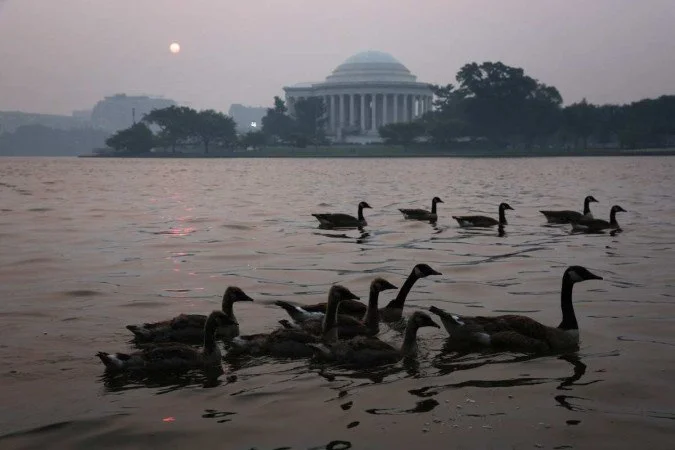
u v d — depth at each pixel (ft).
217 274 75.00
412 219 129.49
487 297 63.87
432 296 64.54
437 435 34.96
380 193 205.77
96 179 303.89
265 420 36.96
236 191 216.33
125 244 96.27
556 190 215.10
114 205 161.27
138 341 50.72
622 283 68.80
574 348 48.96
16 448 34.04
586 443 33.96
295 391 41.06
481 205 161.89
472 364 45.93
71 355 47.67
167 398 40.09
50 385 42.19
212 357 46.11
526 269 77.00
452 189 224.74
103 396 40.45
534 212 143.95
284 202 171.12
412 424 36.29
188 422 36.76
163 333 50.62
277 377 43.60
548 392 40.40
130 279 72.28
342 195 197.16
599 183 248.73
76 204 164.14
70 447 34.19
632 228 113.50
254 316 57.98
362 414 37.60
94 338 51.44
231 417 37.40
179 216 134.51
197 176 334.24
